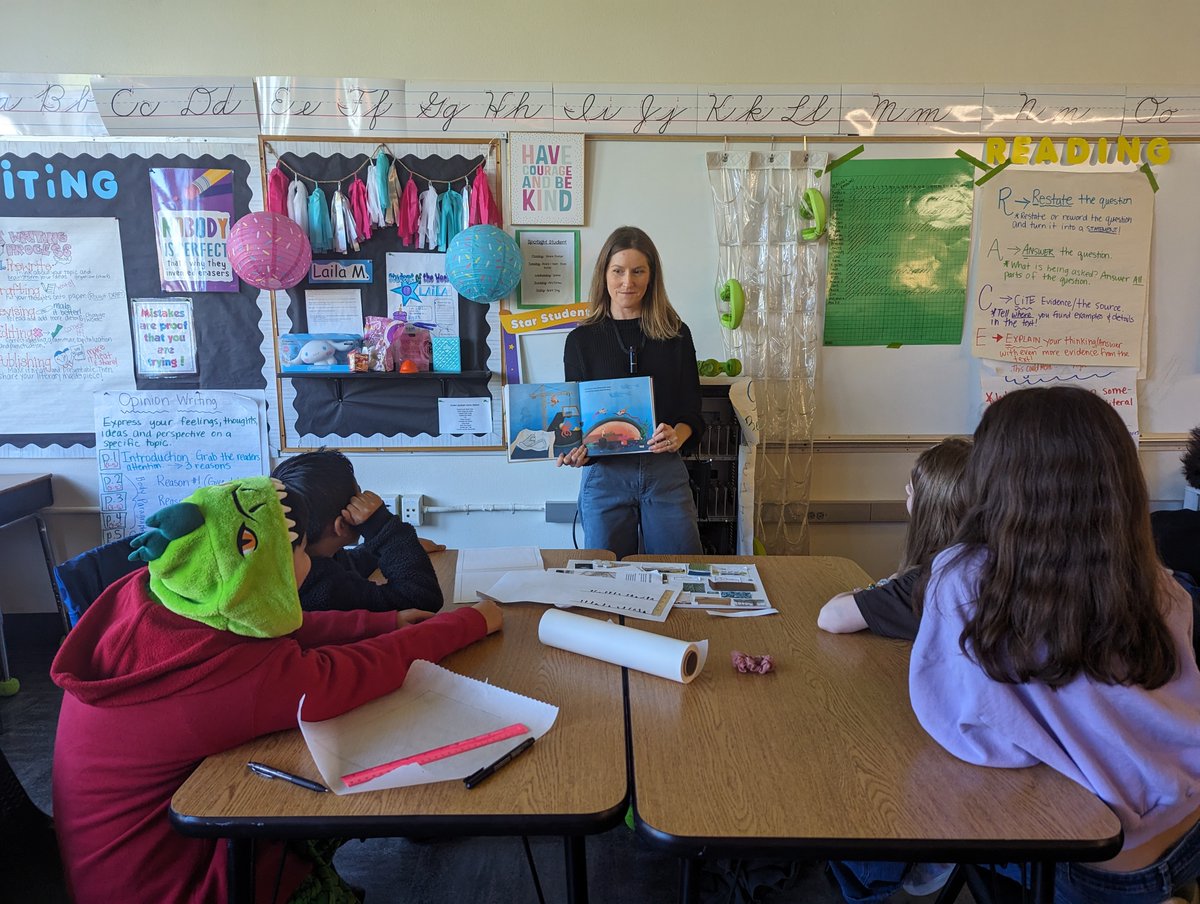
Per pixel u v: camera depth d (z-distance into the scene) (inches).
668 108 106.3
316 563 50.1
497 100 105.3
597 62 106.0
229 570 35.9
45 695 98.6
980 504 37.9
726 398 104.0
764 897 61.8
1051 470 34.9
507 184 107.1
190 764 36.2
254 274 99.8
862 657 48.0
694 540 90.7
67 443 112.3
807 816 31.8
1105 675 34.9
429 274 108.9
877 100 106.8
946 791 33.7
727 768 35.3
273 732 37.8
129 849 36.0
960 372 113.5
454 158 106.2
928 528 52.7
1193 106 108.1
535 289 109.8
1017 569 35.4
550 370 112.2
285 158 105.3
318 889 43.8
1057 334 112.1
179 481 113.2
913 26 106.5
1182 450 115.1
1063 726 35.2
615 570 64.7
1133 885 36.9
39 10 102.9
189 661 35.3
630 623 53.5
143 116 104.5
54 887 40.3
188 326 110.0
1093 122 108.2
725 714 40.4
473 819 31.6
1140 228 110.3
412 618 49.9
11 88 103.7
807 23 106.0
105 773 35.7
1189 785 35.4
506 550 71.3
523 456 80.9
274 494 39.0
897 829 31.0
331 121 105.0
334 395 111.3
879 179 108.6
